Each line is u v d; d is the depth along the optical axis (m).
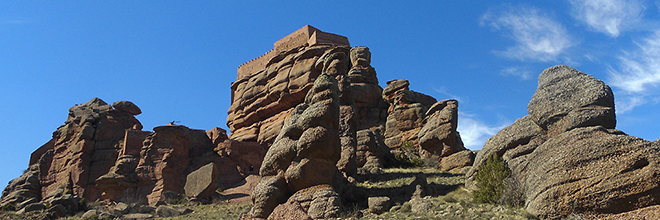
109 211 29.08
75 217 28.77
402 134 47.72
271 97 59.47
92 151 44.00
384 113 54.81
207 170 34.53
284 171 22.23
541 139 22.05
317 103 23.23
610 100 21.22
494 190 20.52
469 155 35.53
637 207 15.15
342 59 40.75
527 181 19.03
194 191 33.88
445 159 37.69
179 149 40.31
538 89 23.47
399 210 20.48
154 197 36.94
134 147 41.53
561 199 16.38
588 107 21.02
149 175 38.62
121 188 38.41
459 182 26.48
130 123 47.06
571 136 18.14
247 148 44.09
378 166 34.56
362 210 21.88
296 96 56.72
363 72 58.03
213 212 28.14
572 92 22.02
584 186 16.09
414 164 38.78
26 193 43.88
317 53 58.81
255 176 40.28
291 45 71.31
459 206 19.69
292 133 23.27
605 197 15.57
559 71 23.30
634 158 15.68
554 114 21.83
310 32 70.38
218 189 36.50
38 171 45.97
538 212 16.75
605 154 16.33
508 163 21.92
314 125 22.48
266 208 20.81
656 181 14.98
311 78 55.75
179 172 39.16
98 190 41.38
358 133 36.53
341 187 23.41
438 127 39.47
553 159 17.59
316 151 21.80
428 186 23.61
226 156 42.50
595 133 17.91
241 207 29.41
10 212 30.19
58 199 30.50
